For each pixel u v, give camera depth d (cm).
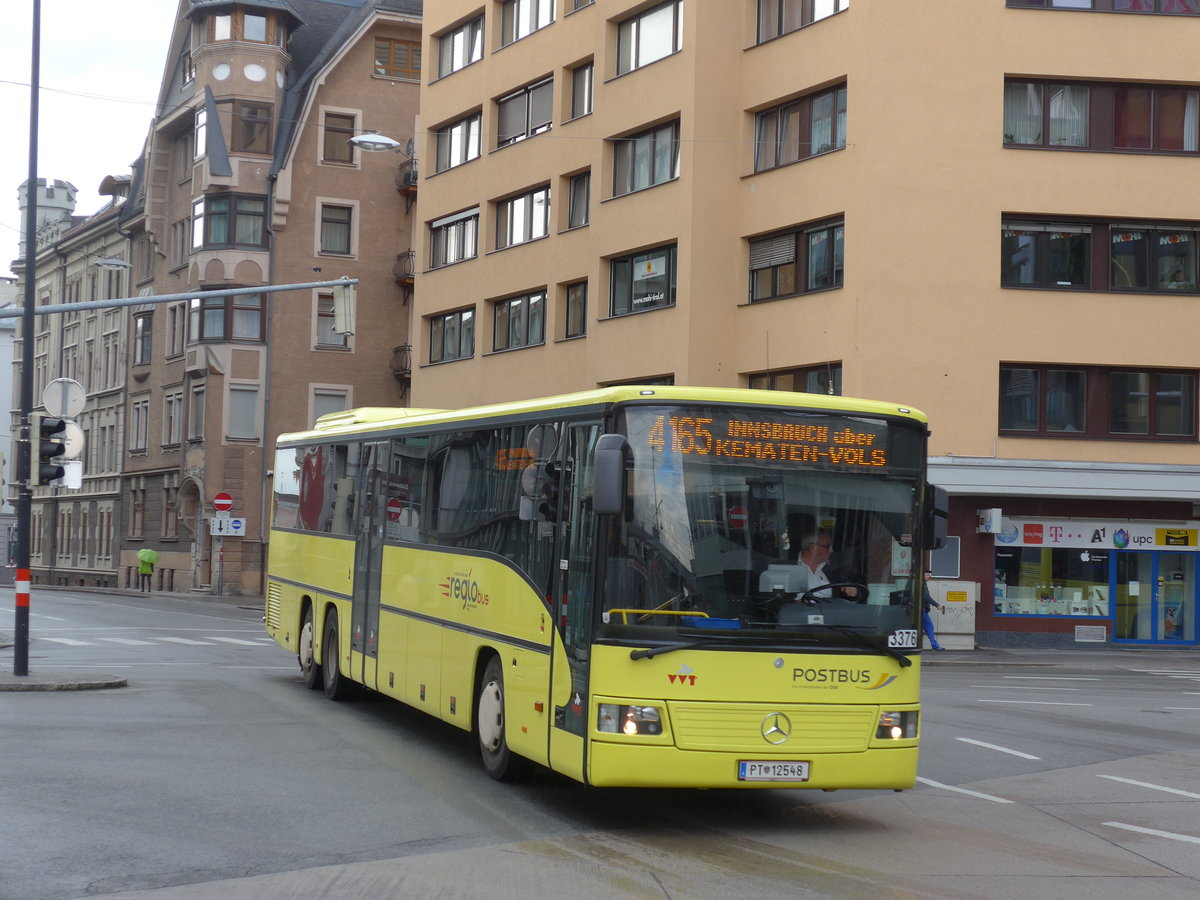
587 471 1010
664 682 951
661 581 960
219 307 5797
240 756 1253
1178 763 1416
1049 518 3316
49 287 8175
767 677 962
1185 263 3284
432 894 775
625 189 3719
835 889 819
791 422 1002
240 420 5806
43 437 1875
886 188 3150
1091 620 3331
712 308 3441
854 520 1002
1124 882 867
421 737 1417
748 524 980
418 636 1377
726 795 1146
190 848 877
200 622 3659
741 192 3472
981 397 3170
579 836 952
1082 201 3222
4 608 4197
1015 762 1388
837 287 3200
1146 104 3278
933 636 3195
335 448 1761
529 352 4119
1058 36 3219
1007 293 3189
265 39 5900
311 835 926
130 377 6744
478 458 1256
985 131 3191
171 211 6306
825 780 966
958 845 971
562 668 1014
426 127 4684
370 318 5994
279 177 5803
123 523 6794
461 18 4503
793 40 3350
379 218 6019
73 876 797
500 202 4341
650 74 3597
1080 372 3247
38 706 1594
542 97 4131
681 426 983
